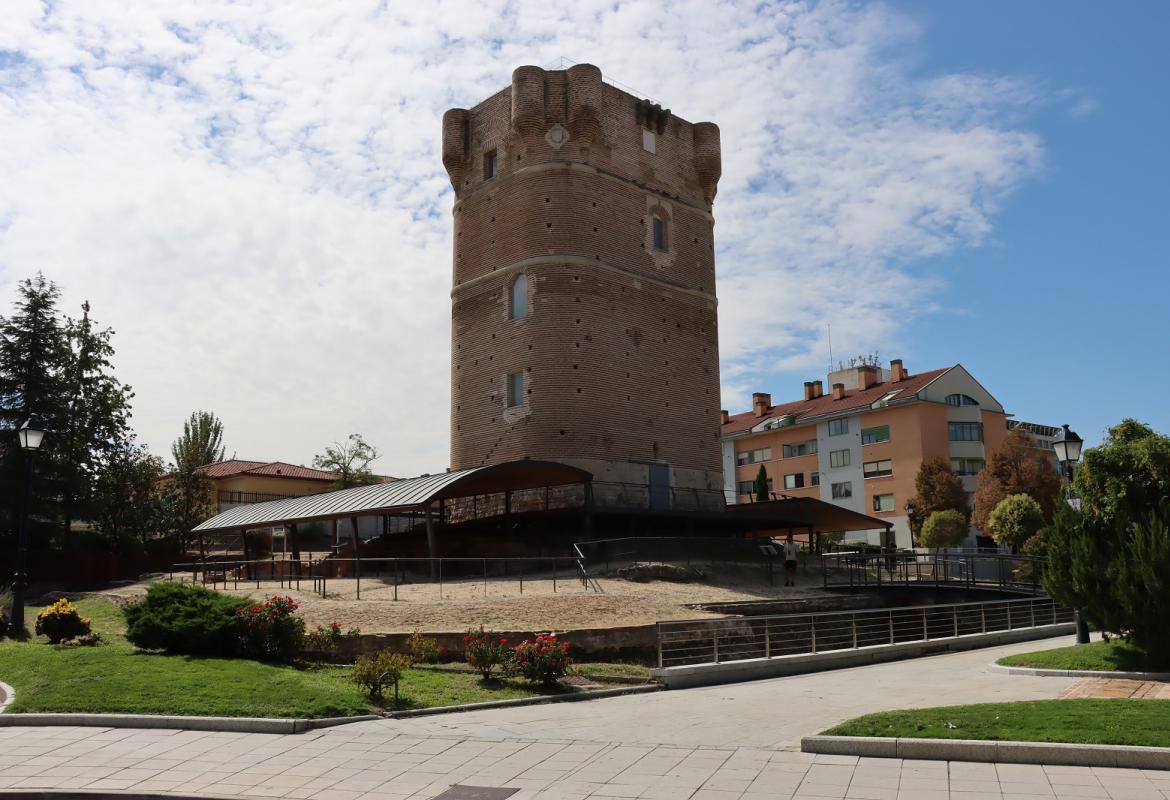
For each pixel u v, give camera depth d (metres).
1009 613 30.61
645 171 48.69
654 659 23.67
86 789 10.93
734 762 11.55
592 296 44.38
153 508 54.88
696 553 38.62
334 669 19.88
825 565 39.75
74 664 18.50
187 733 14.05
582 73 45.59
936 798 9.62
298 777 11.38
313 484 72.50
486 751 12.63
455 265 49.03
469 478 34.38
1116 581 18.95
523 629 23.28
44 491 45.94
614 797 10.12
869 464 73.56
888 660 24.50
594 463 42.66
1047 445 82.50
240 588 31.92
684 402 48.06
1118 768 10.59
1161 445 19.50
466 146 49.41
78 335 51.09
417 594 28.78
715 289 51.53
